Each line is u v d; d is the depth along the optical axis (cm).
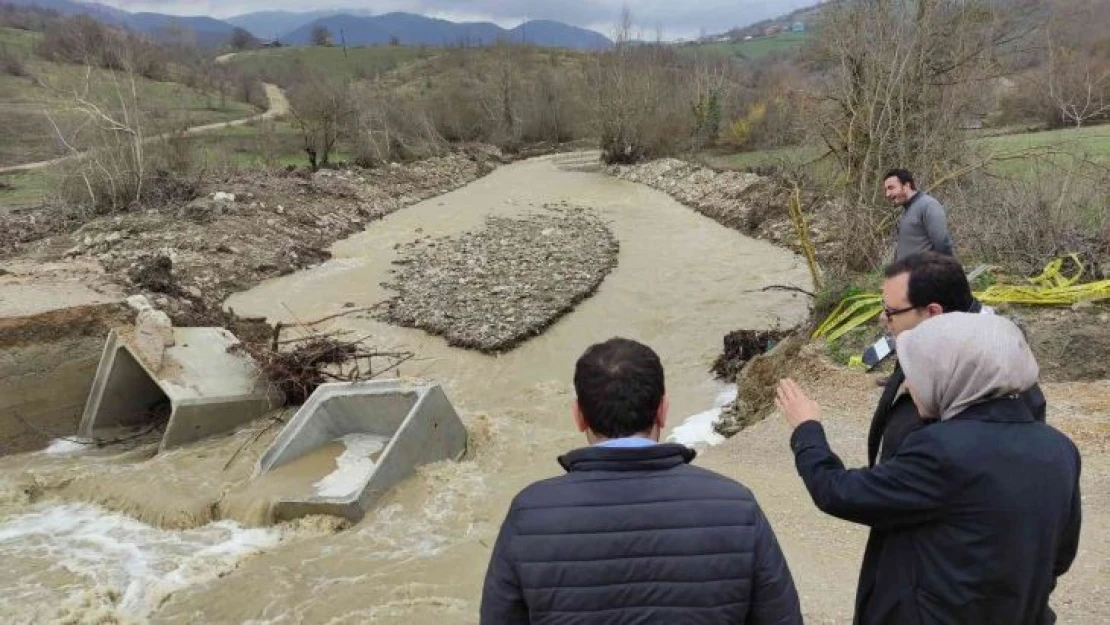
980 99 1636
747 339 1348
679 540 250
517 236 2470
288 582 714
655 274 2006
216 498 867
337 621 652
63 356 1063
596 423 271
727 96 4366
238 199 2433
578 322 1639
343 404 975
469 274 1988
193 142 3173
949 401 270
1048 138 1783
